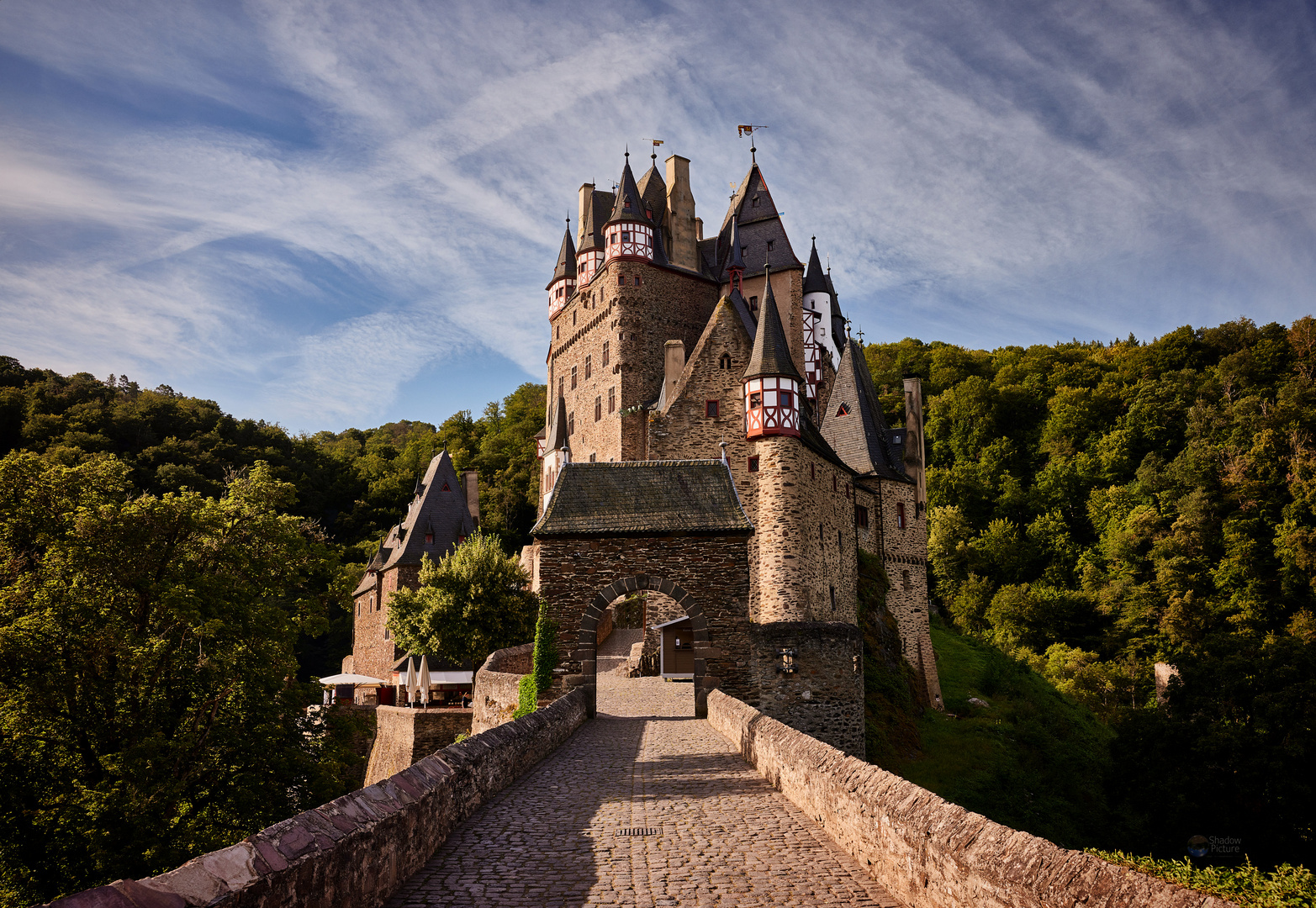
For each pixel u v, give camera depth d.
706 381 43.53
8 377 87.50
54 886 20.05
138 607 25.11
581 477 25.09
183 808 23.02
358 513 91.69
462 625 36.50
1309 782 27.42
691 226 62.97
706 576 23.50
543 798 11.81
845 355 54.00
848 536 45.84
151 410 87.44
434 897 7.54
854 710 30.11
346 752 28.34
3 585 24.97
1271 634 56.75
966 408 94.44
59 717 22.89
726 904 7.43
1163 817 29.22
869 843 8.46
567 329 67.06
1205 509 72.31
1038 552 81.06
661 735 18.53
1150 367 94.31
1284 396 79.50
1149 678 64.44
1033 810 35.94
